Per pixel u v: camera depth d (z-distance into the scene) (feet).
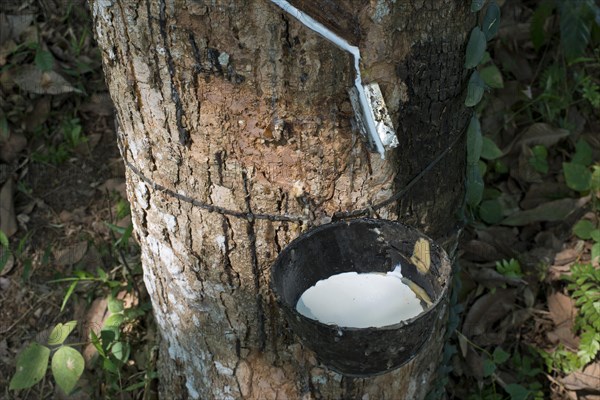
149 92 4.65
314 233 4.64
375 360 4.22
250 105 4.45
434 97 4.83
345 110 4.48
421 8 4.39
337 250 4.82
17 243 8.01
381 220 4.66
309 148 4.59
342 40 4.16
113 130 8.68
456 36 4.70
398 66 4.53
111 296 7.01
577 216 7.70
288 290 4.58
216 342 5.63
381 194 4.93
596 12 8.14
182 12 4.22
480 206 7.84
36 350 6.15
